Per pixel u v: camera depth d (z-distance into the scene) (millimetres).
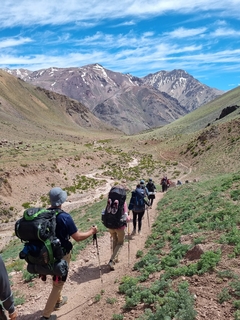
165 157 89000
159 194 29016
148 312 6297
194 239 9977
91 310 7242
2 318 4637
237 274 6828
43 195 46562
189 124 142000
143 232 14570
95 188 54031
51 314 7102
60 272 5973
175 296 6562
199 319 5652
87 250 12609
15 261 13703
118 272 9648
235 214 11289
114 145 118625
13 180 45438
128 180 62031
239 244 8156
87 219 21641
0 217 37688
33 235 5648
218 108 158000
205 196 17281
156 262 9320
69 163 64438
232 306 5789
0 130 132125
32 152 67250
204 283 6875
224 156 64250
